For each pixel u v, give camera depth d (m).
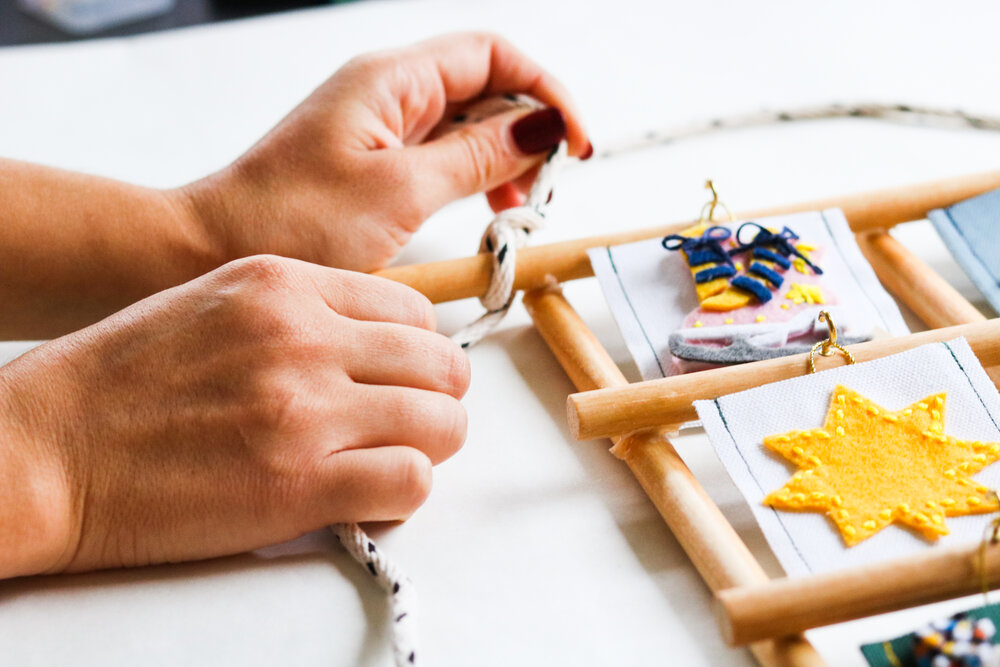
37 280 0.56
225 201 0.57
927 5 0.85
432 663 0.46
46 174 0.57
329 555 0.49
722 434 0.48
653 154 0.70
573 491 0.51
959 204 0.58
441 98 0.62
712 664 0.45
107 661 0.46
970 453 0.47
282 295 0.50
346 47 0.85
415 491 0.48
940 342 0.50
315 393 0.49
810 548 0.46
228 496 0.48
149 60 0.85
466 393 0.55
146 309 0.50
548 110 0.60
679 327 0.54
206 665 0.46
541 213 0.59
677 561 0.48
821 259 0.55
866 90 0.73
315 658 0.46
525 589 0.48
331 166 0.57
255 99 0.78
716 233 0.56
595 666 0.46
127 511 0.48
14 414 0.48
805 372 0.50
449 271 0.57
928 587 0.43
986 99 0.71
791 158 0.68
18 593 0.48
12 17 1.20
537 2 0.92
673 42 0.83
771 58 0.79
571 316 0.56
